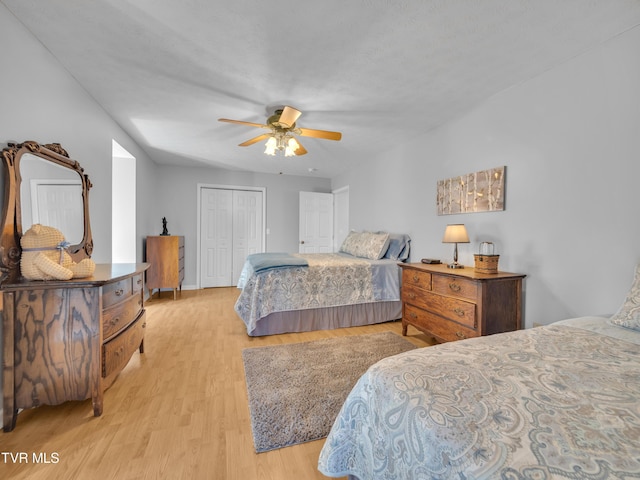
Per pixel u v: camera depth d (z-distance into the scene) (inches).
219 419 63.6
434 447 27.7
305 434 59.0
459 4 58.4
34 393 60.4
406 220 147.4
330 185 246.5
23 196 64.4
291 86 91.0
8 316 58.5
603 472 21.8
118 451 53.7
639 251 65.6
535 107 86.3
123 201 151.3
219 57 76.2
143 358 94.8
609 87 69.9
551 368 38.5
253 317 112.1
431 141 129.5
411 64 79.7
